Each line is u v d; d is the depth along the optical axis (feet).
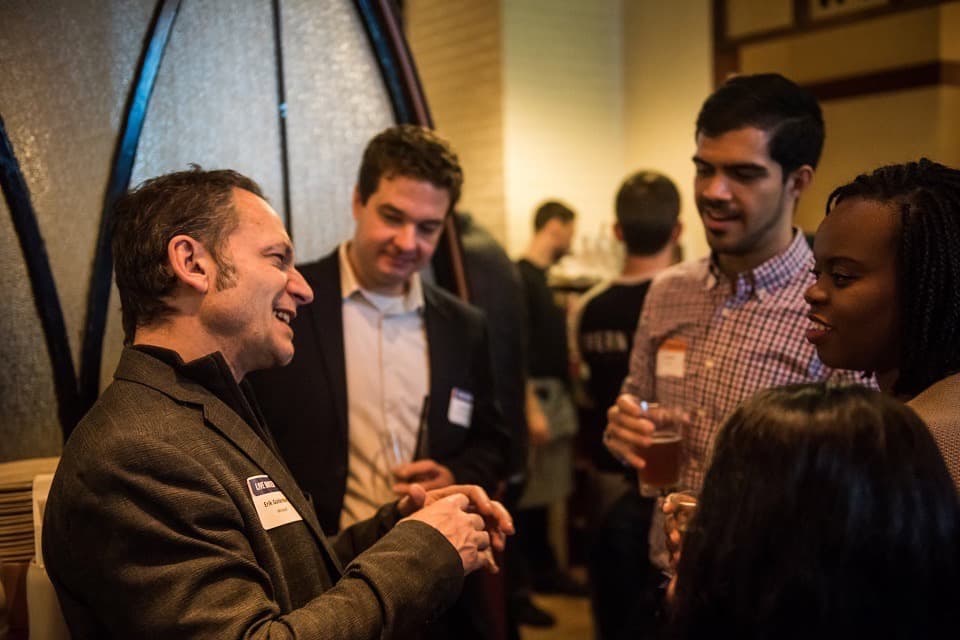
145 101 6.20
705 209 5.92
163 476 3.71
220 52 6.67
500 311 10.90
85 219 6.06
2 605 4.88
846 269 3.96
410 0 18.34
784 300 5.95
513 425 10.91
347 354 6.51
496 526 4.94
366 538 5.26
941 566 2.65
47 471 5.42
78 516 3.66
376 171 6.31
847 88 14.06
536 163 17.11
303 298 4.56
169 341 4.15
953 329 3.76
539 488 13.75
